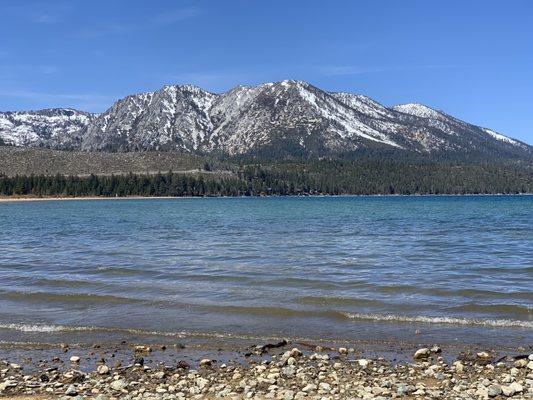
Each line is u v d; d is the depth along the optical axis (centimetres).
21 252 3681
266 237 4759
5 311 1938
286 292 2208
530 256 3309
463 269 2791
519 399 1118
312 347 1516
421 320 1767
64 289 2300
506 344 1520
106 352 1498
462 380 1246
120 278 2578
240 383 1241
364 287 2303
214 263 3069
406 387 1189
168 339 1606
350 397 1148
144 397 1166
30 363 1413
